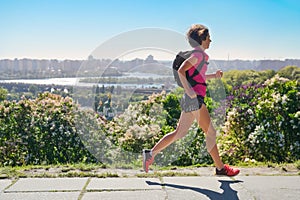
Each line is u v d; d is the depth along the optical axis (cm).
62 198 287
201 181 328
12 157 461
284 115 468
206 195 294
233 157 467
